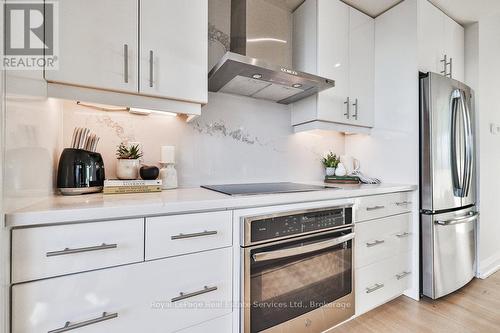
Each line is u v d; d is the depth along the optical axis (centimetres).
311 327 126
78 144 115
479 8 195
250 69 126
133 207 82
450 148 182
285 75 134
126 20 102
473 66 218
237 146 172
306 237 122
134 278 83
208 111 161
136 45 104
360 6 189
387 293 162
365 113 196
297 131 194
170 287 90
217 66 127
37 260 70
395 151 190
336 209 134
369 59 199
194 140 156
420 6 178
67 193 107
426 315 159
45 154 94
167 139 147
